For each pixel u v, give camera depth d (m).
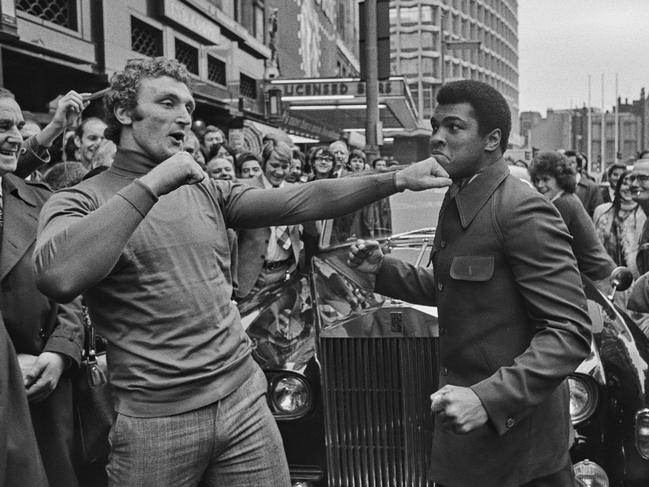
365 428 3.04
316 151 7.57
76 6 8.88
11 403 2.10
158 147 2.06
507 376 1.83
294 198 2.17
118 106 2.08
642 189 4.79
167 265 1.97
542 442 2.03
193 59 12.88
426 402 2.97
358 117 19.50
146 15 10.62
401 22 76.06
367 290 3.42
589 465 2.79
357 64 51.12
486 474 2.03
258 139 14.95
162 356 1.95
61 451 2.55
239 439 2.06
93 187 2.03
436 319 2.94
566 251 1.92
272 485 2.09
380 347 3.00
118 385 1.99
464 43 24.14
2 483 2.02
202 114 14.22
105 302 1.99
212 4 13.36
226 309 2.09
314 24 31.81
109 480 2.02
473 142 2.02
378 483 3.04
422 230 4.15
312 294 3.60
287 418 3.04
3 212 2.56
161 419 1.95
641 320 4.64
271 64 21.25
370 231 4.31
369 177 2.12
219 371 2.01
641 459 2.86
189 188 2.11
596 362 2.91
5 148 2.51
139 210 1.75
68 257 1.70
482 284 1.98
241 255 4.55
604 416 2.83
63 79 9.43
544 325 1.90
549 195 4.19
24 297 2.50
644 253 4.88
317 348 3.12
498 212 1.96
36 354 2.57
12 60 8.32
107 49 9.41
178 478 2.00
